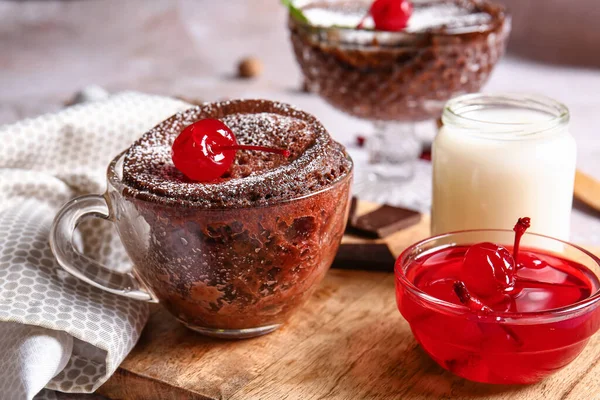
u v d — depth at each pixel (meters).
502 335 0.54
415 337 0.58
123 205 0.57
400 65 0.76
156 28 1.58
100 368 0.59
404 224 0.71
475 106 0.64
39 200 0.66
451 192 0.63
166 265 0.57
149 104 0.70
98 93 0.80
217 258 0.56
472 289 0.56
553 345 0.54
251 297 0.58
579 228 0.74
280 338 0.61
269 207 0.55
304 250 0.57
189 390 0.57
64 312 0.58
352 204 0.72
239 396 0.56
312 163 0.57
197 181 0.57
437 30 0.75
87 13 1.69
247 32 1.54
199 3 1.73
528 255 0.58
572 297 0.56
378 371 0.58
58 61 1.40
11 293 0.59
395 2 0.76
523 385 0.57
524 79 1.19
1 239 0.61
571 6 1.29
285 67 1.31
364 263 0.66
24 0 1.75
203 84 1.24
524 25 1.33
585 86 1.14
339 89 0.79
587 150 0.90
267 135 0.59
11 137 0.66
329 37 0.77
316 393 0.57
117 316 0.59
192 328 0.61
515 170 0.61
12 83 1.28
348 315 0.62
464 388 0.57
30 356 0.57
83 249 0.66
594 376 0.57
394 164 0.85
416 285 0.58
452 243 0.60
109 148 0.69
